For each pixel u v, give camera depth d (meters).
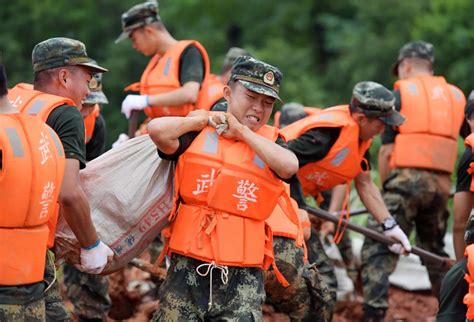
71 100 10.62
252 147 10.48
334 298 14.27
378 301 15.08
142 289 15.55
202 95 15.72
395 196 15.89
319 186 13.93
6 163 9.33
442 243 16.34
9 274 9.48
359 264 16.84
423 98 15.91
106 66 53.81
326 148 13.48
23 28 57.84
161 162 10.96
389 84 50.16
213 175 10.54
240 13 61.25
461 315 11.17
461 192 13.05
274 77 10.60
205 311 10.61
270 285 12.43
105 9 58.84
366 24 53.22
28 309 9.64
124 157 11.02
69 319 11.04
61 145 9.97
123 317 15.33
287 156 10.50
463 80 41.00
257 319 10.62
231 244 10.53
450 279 11.23
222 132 10.58
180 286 10.69
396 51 49.78
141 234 11.05
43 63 10.94
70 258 11.00
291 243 12.35
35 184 9.48
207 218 10.58
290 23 61.09
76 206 10.35
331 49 60.31
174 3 60.66
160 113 15.64
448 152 15.93
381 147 16.30
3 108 9.61
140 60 54.09
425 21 43.12
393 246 14.65
